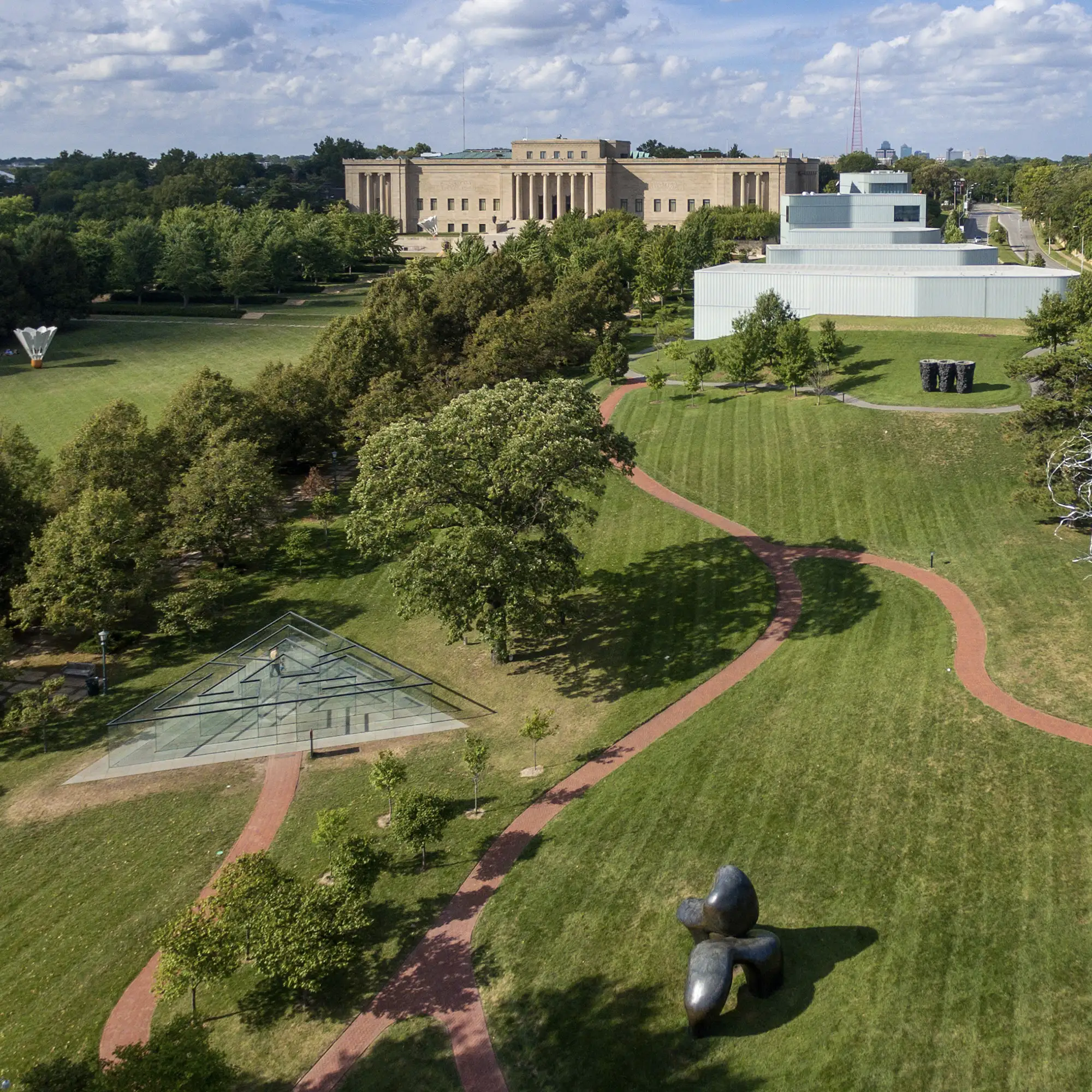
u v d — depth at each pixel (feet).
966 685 174.81
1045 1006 111.14
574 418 206.28
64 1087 101.96
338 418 334.44
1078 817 138.51
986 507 251.19
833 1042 110.42
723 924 115.96
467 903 139.13
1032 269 441.27
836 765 156.97
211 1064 104.32
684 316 554.87
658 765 164.55
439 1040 117.91
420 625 228.43
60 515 229.04
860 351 375.86
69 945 136.98
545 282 455.63
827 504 264.31
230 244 632.38
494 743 180.86
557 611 203.92
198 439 290.76
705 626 211.61
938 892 128.77
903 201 624.18
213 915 124.98
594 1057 113.09
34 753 185.98
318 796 168.04
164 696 186.80
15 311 551.18
